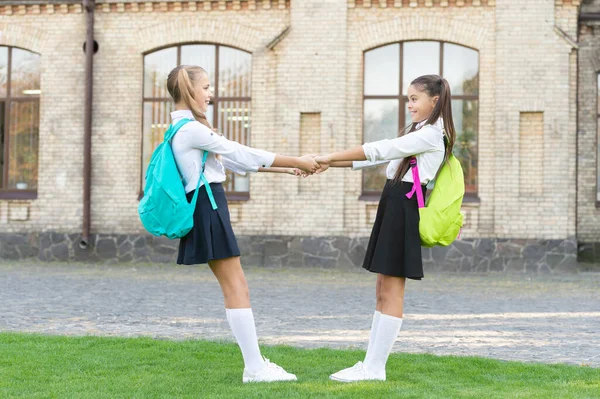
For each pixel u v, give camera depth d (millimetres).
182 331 8570
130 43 17969
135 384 5766
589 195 17812
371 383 5754
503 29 16703
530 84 16625
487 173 16797
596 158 17781
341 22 17094
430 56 17188
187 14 17766
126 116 17969
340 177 17016
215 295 11961
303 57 17188
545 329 9000
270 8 17484
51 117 18188
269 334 8430
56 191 18094
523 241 16562
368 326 9094
